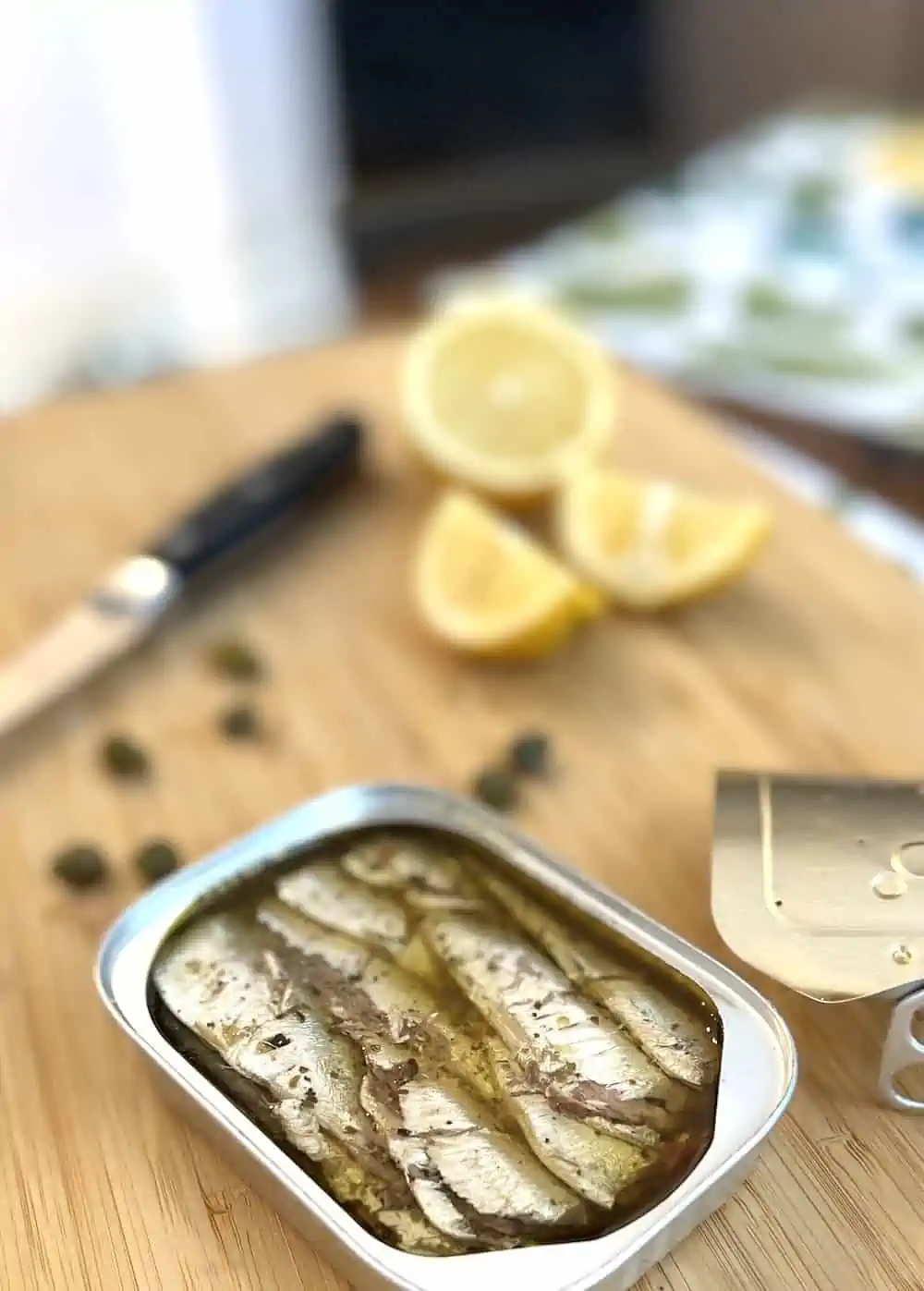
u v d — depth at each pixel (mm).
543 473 339
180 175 663
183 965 211
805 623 307
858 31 776
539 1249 172
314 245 717
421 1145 186
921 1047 195
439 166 736
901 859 209
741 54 783
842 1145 198
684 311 458
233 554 329
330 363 421
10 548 340
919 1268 183
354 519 348
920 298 457
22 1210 194
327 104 693
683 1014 200
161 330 687
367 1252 168
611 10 726
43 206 632
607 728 281
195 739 280
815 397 406
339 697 291
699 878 245
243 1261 186
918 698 285
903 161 553
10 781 269
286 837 229
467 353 358
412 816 237
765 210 526
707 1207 181
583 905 217
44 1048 218
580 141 760
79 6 589
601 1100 190
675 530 314
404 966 212
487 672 298
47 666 286
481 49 708
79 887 245
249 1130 182
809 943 198
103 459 375
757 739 277
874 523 360
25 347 652
